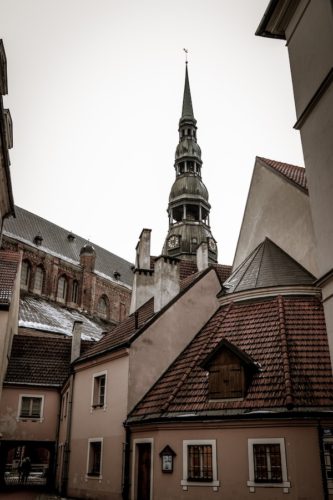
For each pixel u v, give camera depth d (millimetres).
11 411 29453
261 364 17516
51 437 29453
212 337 20344
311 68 13102
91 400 23344
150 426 18406
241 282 22391
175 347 22125
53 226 78938
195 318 23094
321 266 12078
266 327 19188
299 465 14836
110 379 22141
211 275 24344
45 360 32281
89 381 24109
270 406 15797
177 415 17438
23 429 29297
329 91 12219
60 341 34406
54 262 71125
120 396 20875
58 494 25062
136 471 18984
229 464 15961
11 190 23375
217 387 17516
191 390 18438
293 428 15273
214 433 16594
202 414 16906
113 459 20312
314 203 12578
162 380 20953
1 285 26031
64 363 32469
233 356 17594
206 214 66250
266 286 20922
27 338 33688
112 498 19656
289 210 23547
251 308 20797
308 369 16797
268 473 15320
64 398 28625
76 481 23016
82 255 76375
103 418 21875
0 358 23359
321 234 12180
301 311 19484
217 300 23969
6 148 20125
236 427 16219
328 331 11773
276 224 24547
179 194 65438
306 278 21000
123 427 19984
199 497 16172
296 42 14047
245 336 19266
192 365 19562
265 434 15641
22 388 30031
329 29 12242
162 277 24188
